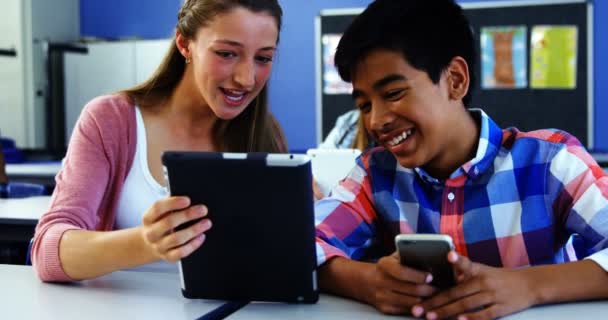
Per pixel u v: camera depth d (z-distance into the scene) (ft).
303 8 15.62
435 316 3.07
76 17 17.92
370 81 3.50
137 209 4.78
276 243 3.22
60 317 3.21
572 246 4.09
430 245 3.00
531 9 14.46
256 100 5.21
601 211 3.54
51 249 3.85
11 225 7.66
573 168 3.72
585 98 14.46
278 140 5.64
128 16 17.75
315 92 15.74
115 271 4.09
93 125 4.60
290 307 3.37
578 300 3.31
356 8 15.30
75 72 16.42
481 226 3.88
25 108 16.40
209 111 5.01
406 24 3.45
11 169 13.15
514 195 3.87
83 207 4.21
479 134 3.93
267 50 4.32
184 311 3.31
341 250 3.91
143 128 4.81
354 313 3.25
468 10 14.76
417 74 3.46
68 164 4.43
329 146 11.54
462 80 3.69
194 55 4.46
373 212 4.21
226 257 3.31
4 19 16.22
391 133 3.57
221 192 3.15
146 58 15.96
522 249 3.83
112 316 3.22
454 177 3.90
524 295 3.13
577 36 14.34
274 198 3.11
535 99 14.66
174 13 17.37
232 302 3.49
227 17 4.14
